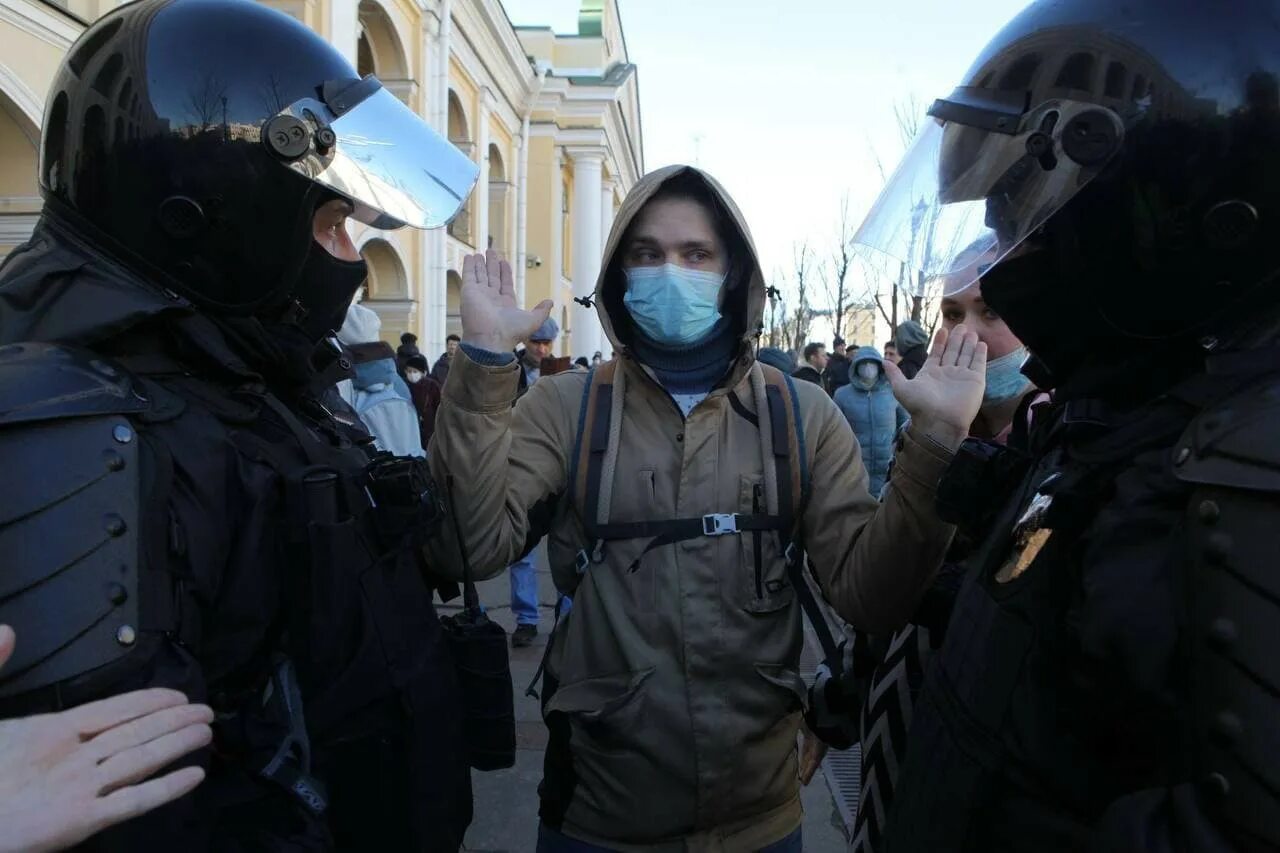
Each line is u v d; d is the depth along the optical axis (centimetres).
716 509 149
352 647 110
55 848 69
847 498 152
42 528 81
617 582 149
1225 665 63
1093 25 88
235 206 108
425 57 1256
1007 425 191
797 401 157
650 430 155
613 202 3155
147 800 75
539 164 2325
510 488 149
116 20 112
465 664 137
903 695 141
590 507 151
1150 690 71
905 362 371
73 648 80
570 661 152
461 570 145
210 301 110
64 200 108
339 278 124
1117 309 86
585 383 162
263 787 100
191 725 82
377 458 124
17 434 83
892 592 135
